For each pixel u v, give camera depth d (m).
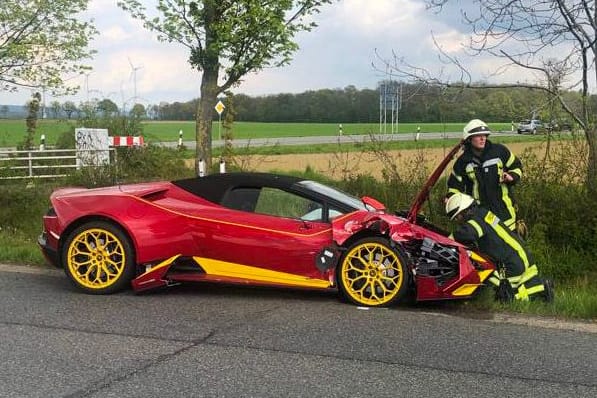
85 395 3.85
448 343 4.95
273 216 6.30
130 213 6.39
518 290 6.25
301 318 5.61
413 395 3.90
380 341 4.97
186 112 105.06
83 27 13.55
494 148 6.50
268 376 4.19
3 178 11.58
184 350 4.70
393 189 9.77
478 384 4.09
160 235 6.34
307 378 4.16
